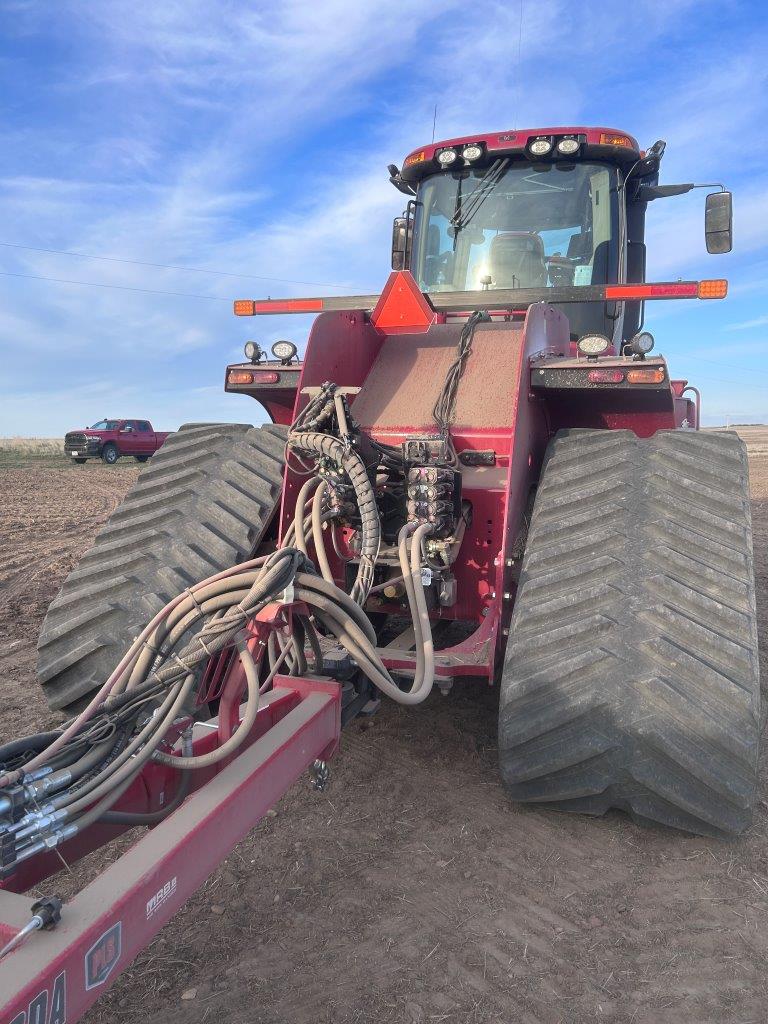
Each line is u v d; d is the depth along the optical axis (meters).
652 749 2.39
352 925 2.22
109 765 1.65
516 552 3.09
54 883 2.42
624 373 2.98
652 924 2.21
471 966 2.04
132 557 3.20
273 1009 1.90
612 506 2.83
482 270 4.98
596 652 2.48
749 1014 1.87
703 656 2.45
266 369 3.61
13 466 26.30
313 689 2.38
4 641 5.18
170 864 1.45
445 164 4.93
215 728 2.13
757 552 8.20
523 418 3.05
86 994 1.22
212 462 3.58
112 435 27.97
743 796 2.39
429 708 3.82
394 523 3.08
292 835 2.70
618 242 4.82
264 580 1.99
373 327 3.70
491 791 2.98
